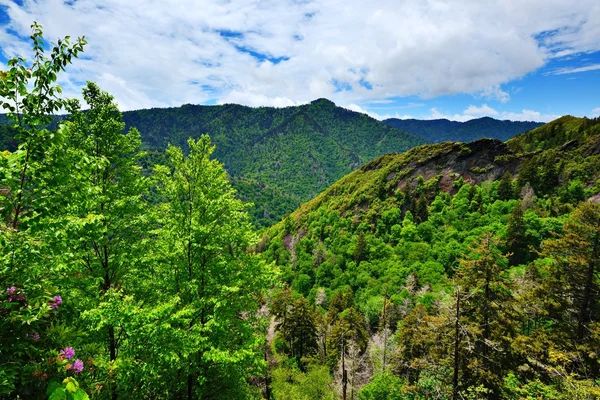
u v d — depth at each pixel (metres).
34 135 5.27
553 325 18.80
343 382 28.09
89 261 11.84
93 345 6.96
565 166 81.31
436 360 18.05
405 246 79.12
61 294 7.00
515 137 141.25
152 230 12.97
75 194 6.88
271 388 30.30
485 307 18.50
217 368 13.47
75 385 3.49
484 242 19.31
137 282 13.45
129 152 13.15
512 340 17.52
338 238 97.19
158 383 11.65
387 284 66.44
